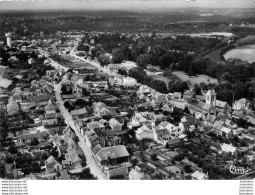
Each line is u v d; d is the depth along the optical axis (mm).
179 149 106312
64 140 107688
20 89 154750
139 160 98312
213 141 112938
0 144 106938
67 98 149250
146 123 124438
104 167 91812
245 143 111500
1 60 184750
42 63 194875
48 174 90125
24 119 126062
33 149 104812
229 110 144000
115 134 114500
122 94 163000
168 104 147125
